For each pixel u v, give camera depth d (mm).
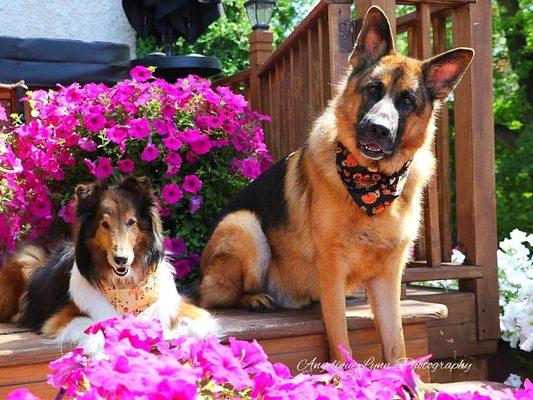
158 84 2902
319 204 2230
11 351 1952
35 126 2746
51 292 2250
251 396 1380
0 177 2594
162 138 2865
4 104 3166
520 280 2941
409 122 2176
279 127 3389
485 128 2678
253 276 2502
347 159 2178
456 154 2727
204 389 1358
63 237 2707
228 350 1354
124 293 2166
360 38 2242
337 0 2568
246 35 5336
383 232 2209
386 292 2270
